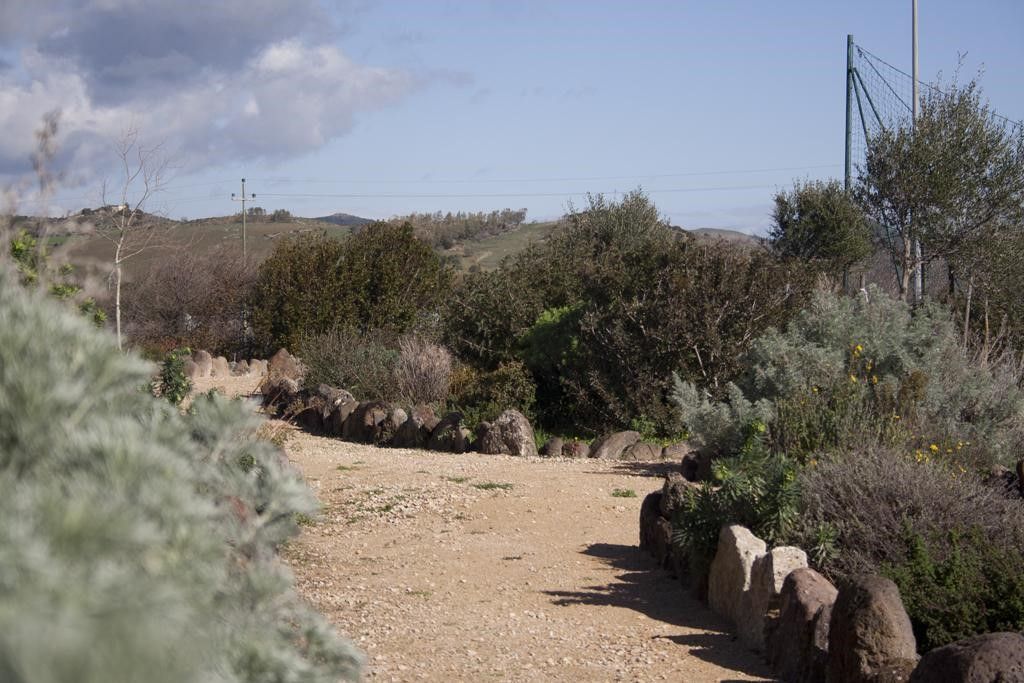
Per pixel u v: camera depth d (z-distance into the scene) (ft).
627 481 37.22
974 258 66.80
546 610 21.29
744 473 22.45
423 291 93.50
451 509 32.09
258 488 7.56
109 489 4.93
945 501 21.48
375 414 51.06
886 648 14.26
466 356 61.46
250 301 101.40
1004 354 42.06
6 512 4.29
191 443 7.29
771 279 49.88
